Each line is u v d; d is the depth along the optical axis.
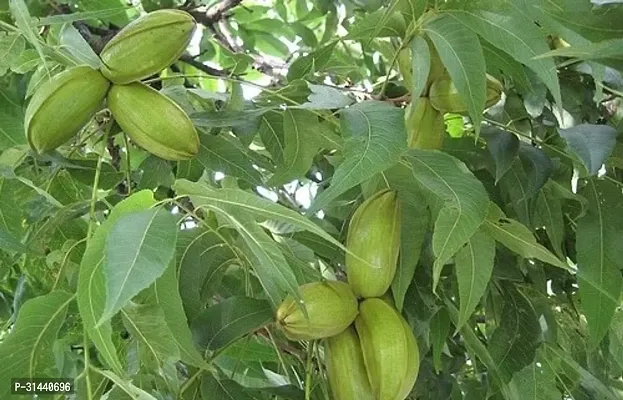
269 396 1.43
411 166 1.08
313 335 1.14
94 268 0.91
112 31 1.91
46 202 1.39
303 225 0.94
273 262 1.00
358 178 1.00
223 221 1.12
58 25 1.27
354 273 1.19
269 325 1.27
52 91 1.12
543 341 1.46
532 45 1.13
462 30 1.15
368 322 1.16
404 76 1.32
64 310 1.02
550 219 1.43
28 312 0.99
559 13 1.17
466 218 1.04
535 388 1.45
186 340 1.05
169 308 1.05
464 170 1.08
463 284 1.18
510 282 1.44
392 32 1.30
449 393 1.55
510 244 1.20
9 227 1.29
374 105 1.08
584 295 1.25
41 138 1.13
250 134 1.28
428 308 1.31
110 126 1.21
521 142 1.38
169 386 1.11
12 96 1.28
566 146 1.35
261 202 0.96
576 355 1.62
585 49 1.00
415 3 1.19
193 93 1.41
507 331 1.40
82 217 1.41
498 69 1.41
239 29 2.49
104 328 0.90
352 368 1.16
